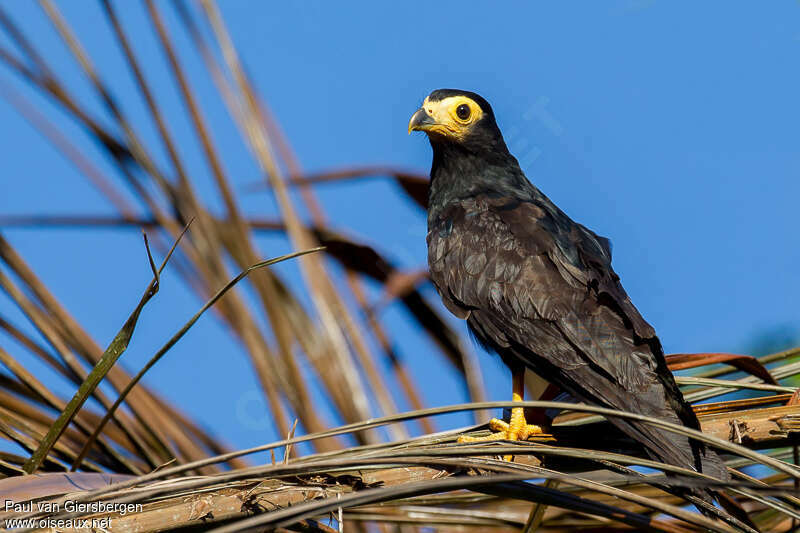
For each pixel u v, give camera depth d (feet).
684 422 20.86
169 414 23.20
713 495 19.29
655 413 21.44
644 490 21.56
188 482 14.14
